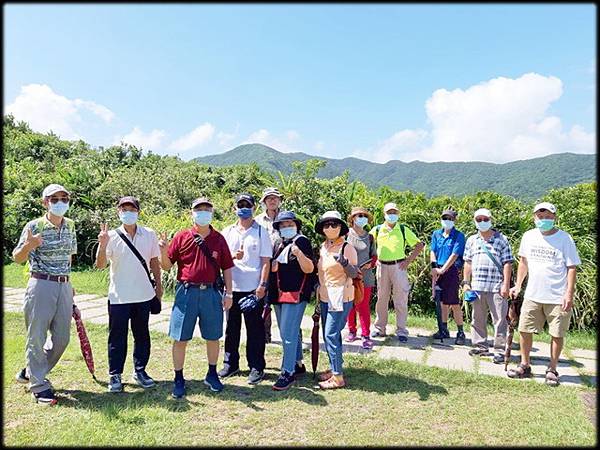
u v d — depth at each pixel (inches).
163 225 402.9
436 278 242.2
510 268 207.8
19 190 527.8
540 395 170.6
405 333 243.8
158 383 176.7
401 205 376.5
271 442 133.9
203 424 143.9
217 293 167.6
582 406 161.5
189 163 919.7
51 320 159.8
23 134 1002.7
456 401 163.9
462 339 239.3
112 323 167.6
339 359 174.4
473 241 217.9
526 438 137.4
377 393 169.9
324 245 182.4
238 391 170.6
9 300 311.6
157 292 179.3
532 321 185.9
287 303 172.6
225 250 171.5
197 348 220.2
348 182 405.4
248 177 772.6
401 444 133.6
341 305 172.4
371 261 231.8
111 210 495.2
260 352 180.7
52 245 158.2
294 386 176.4
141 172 650.8
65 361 198.5
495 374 192.7
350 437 137.3
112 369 167.9
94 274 418.6
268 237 185.8
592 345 237.9
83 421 143.8
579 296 271.4
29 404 155.3
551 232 183.9
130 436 134.7
